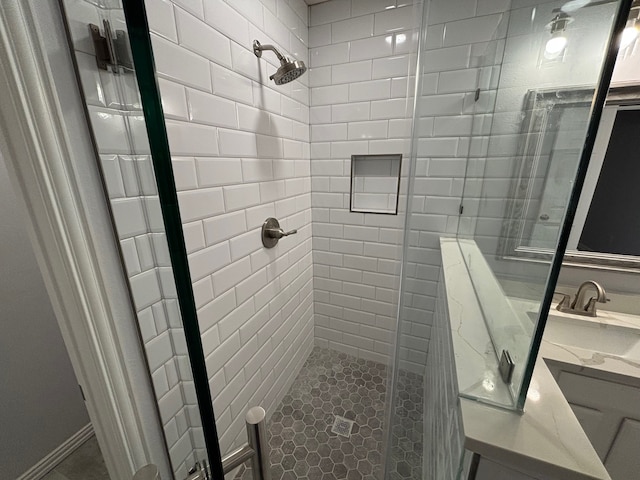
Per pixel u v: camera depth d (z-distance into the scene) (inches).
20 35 13.8
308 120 58.5
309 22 53.7
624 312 40.8
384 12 48.8
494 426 16.8
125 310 20.3
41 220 16.4
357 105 54.7
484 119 40.7
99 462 46.3
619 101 36.9
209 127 32.5
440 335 37.3
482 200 38.8
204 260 33.9
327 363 69.6
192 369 13.5
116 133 17.9
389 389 48.4
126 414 20.9
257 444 16.5
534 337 15.6
